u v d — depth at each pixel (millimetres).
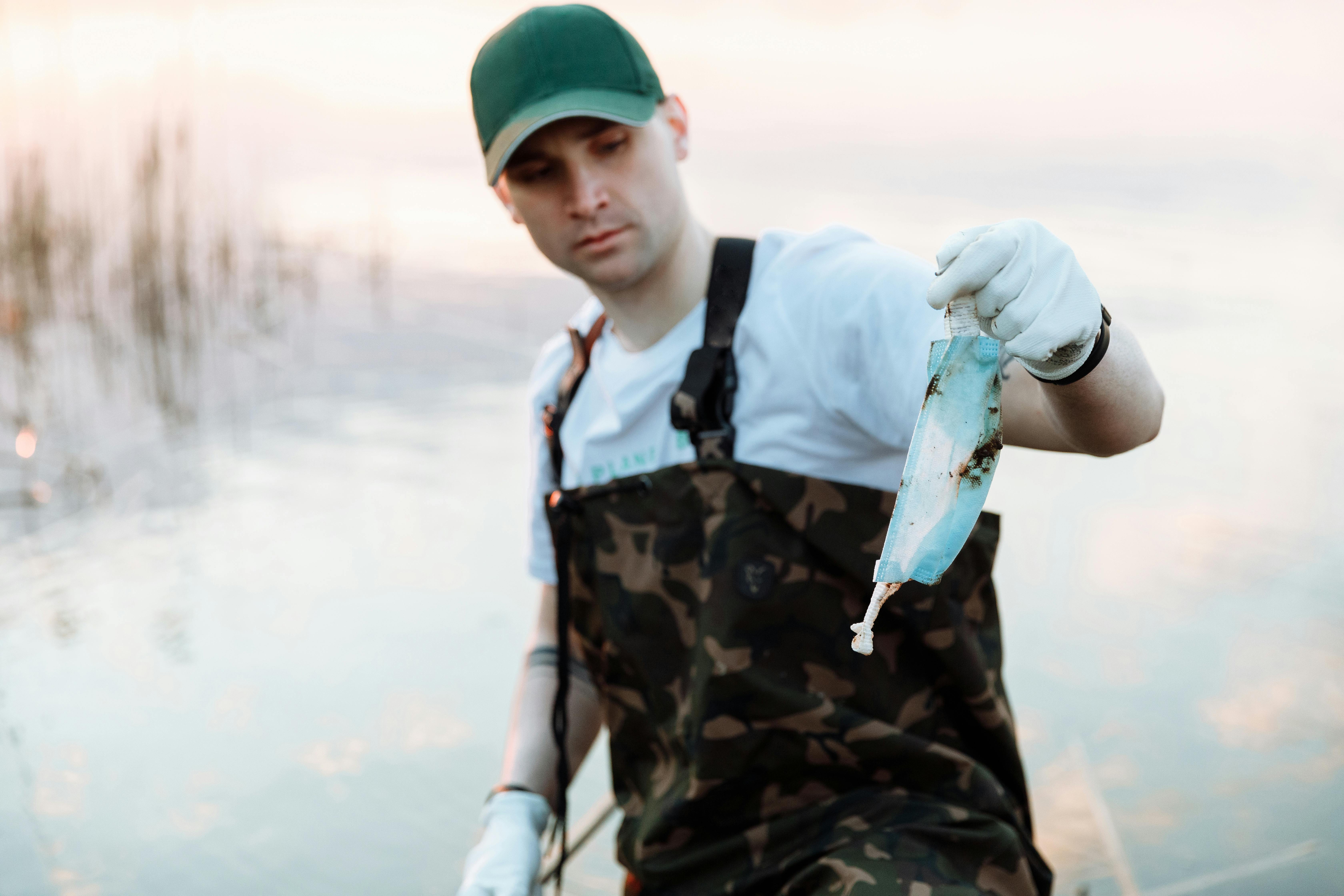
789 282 1506
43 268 5621
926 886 1326
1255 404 5102
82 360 5191
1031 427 1272
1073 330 1003
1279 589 3443
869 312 1408
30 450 4320
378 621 3258
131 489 4023
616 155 1509
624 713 1688
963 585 1480
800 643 1478
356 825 2447
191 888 2207
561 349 1847
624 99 1476
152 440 4445
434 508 3988
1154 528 3898
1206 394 5223
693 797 1529
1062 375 1075
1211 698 2928
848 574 1465
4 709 2861
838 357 1442
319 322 5961
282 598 3369
